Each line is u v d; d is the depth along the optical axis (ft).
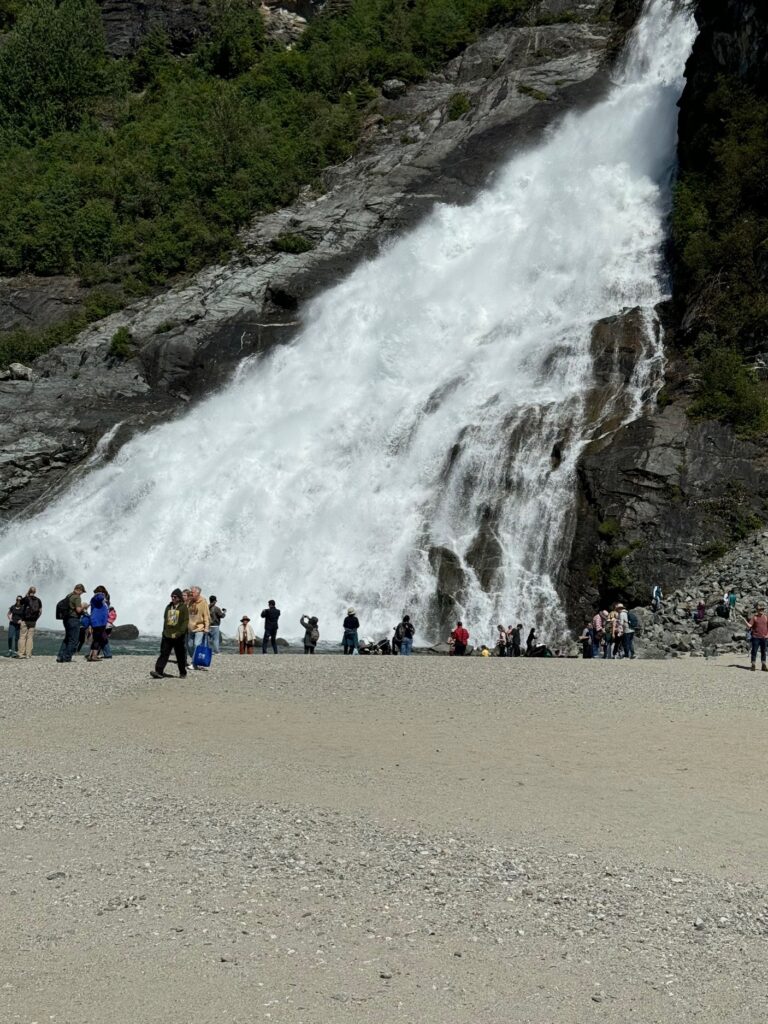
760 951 32.45
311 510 156.35
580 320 178.19
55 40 286.25
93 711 68.90
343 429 166.91
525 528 140.77
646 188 201.46
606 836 43.09
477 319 188.14
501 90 242.37
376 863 39.01
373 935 32.91
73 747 57.67
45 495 169.89
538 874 38.27
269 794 48.16
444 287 197.16
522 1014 28.22
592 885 37.29
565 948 32.27
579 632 130.52
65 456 174.50
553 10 262.26
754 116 176.55
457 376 171.01
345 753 56.90
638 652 109.81
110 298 219.00
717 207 172.55
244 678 83.82
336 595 146.10
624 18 249.14
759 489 131.44
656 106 214.07
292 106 263.29
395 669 90.38
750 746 60.70
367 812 45.52
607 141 215.92
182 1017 27.63
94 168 250.16
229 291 207.72
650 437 138.21
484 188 219.00
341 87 270.87
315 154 246.68
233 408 184.14
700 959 31.78
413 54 271.69
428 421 161.89
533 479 144.15
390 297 198.49
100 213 235.40
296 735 61.46
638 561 128.67
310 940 32.42
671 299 171.73
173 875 37.55
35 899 35.14
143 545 160.45
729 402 140.05
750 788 51.44
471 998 29.01
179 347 195.52
